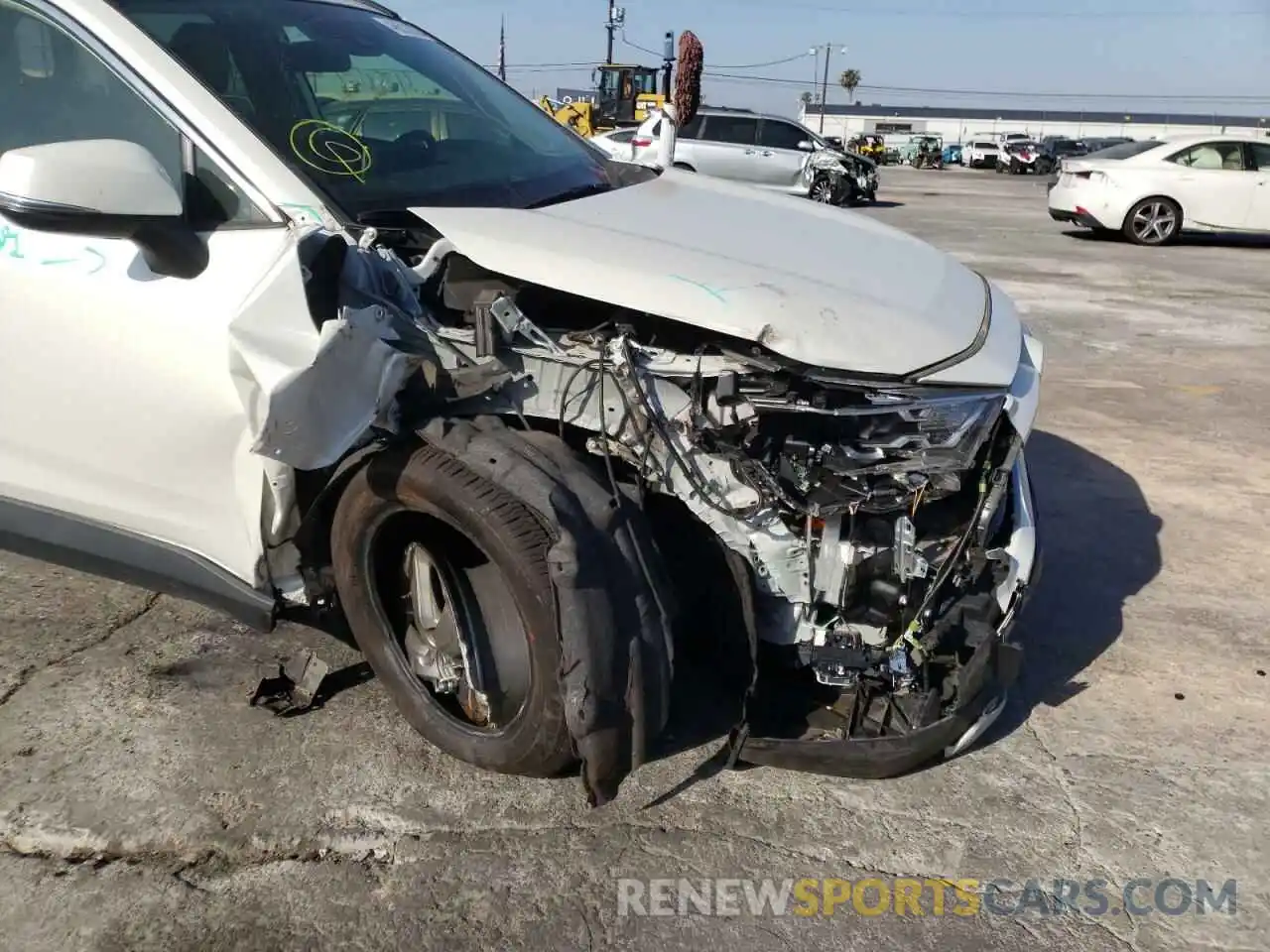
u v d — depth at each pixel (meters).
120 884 2.25
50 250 2.60
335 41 3.17
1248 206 13.63
